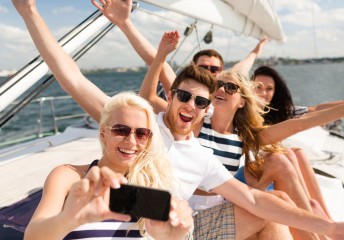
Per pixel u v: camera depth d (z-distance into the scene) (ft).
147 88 9.20
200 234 7.13
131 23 9.35
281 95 12.10
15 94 5.40
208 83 6.68
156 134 5.04
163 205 3.19
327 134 18.47
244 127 8.17
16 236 7.25
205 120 8.19
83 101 6.31
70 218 3.22
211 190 6.91
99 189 3.23
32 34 6.08
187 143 6.57
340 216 9.46
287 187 7.63
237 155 8.16
